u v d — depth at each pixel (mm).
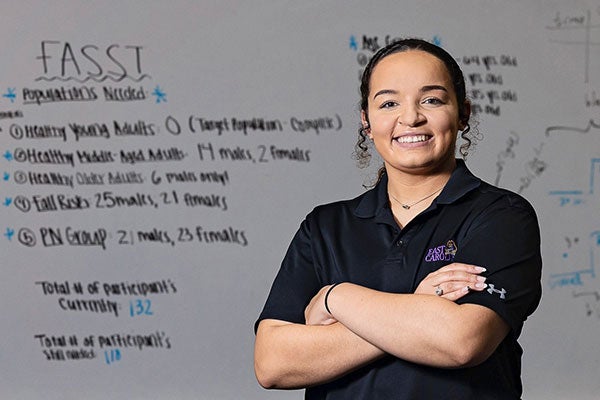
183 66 3582
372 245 1570
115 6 3562
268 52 3605
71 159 3564
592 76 3725
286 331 1557
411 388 1463
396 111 1514
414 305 1438
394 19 3648
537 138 3707
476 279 1450
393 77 1514
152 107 3578
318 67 3623
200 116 3594
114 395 3568
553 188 3713
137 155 3578
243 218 3613
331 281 1591
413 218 1549
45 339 3557
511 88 3695
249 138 3607
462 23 3674
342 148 3627
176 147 3584
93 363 3568
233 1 3594
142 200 3580
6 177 3551
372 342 1462
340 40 3627
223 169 3604
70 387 3559
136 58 3570
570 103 3719
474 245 1495
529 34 3699
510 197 1547
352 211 1633
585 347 3717
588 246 3727
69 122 3559
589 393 3713
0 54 3535
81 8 3553
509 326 1442
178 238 3592
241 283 3607
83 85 3557
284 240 3621
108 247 3576
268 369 1569
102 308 3574
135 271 3582
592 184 3734
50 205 3562
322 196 3629
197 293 3596
